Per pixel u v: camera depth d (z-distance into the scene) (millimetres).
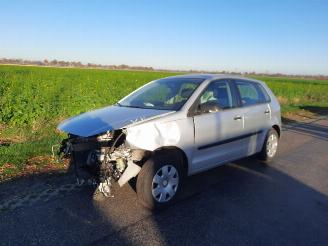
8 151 6285
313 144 8922
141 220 4117
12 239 3570
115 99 14133
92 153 4477
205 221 4172
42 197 4602
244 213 4445
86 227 3883
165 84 5711
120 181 4270
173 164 4555
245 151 6082
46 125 9086
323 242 3793
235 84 6000
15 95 13492
